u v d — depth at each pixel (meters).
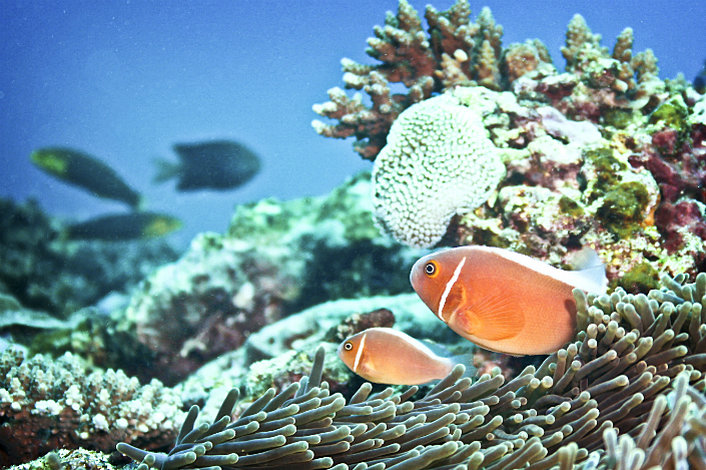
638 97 0.53
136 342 0.68
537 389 0.37
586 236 0.47
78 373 0.48
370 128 0.59
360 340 0.40
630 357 0.36
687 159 0.50
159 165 1.47
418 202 0.50
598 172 0.48
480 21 0.61
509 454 0.34
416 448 0.35
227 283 0.70
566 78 0.53
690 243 0.47
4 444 0.43
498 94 0.54
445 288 0.35
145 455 0.35
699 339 0.36
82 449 0.41
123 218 1.26
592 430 0.35
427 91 0.58
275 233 0.75
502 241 0.48
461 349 0.49
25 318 0.80
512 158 0.50
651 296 0.38
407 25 0.58
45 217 1.14
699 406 0.31
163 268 0.73
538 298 0.35
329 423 0.35
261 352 0.58
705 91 0.59
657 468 0.29
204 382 0.57
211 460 0.34
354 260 0.71
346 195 0.77
